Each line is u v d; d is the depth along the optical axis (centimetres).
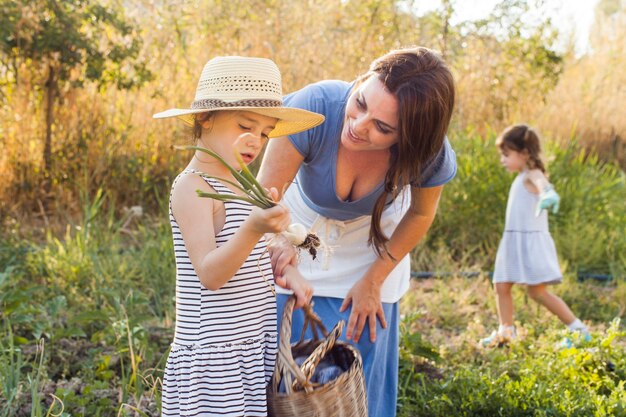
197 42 844
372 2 928
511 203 544
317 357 232
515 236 533
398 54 258
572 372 437
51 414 340
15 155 748
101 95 789
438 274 675
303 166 295
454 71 1017
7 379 357
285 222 217
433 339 518
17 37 708
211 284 228
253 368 243
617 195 846
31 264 580
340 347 257
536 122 1056
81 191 708
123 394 361
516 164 545
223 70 247
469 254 723
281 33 847
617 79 1257
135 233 698
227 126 246
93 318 445
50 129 757
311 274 306
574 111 1175
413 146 258
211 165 247
